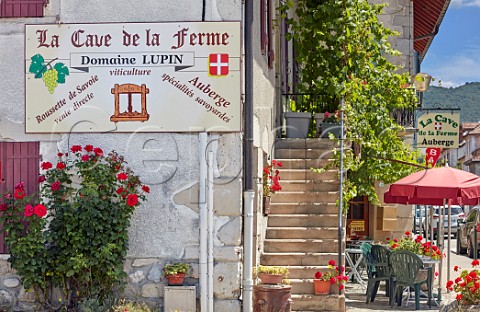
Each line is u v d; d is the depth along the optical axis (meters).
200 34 9.04
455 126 16.92
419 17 22.09
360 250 13.82
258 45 10.63
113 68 9.12
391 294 11.91
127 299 9.05
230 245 9.02
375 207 18.23
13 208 8.80
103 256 8.62
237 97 9.00
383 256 12.18
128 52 9.11
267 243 11.26
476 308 8.85
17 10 9.27
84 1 9.17
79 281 8.82
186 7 9.07
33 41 9.22
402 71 19.30
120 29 9.11
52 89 9.20
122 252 8.88
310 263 10.95
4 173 9.27
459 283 9.05
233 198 9.02
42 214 8.47
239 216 9.03
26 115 9.20
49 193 8.98
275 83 13.80
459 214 32.16
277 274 9.47
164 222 9.10
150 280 9.08
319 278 10.41
